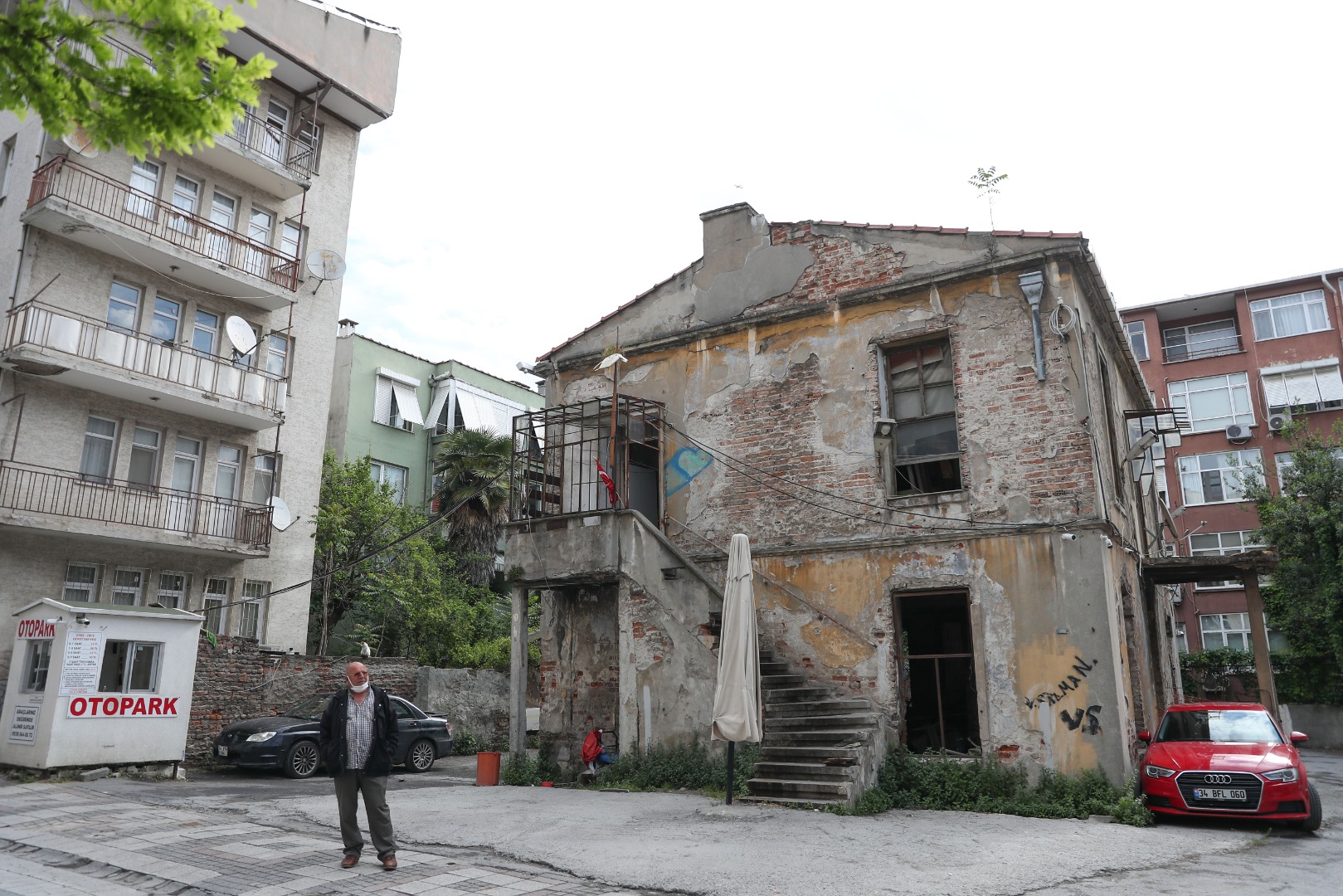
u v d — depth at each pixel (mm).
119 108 5207
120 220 18656
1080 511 11828
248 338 19688
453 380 36281
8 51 4941
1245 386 34438
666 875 7160
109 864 7484
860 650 12977
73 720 12906
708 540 14688
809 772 11172
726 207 15680
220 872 7125
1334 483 25266
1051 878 7266
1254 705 11742
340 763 7266
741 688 10656
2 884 6871
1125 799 10484
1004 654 11930
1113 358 15938
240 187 21625
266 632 20828
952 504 12742
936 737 12789
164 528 18656
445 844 8508
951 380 13359
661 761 12484
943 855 8016
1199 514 34250
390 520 25531
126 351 18047
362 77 24641
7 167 18594
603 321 16672
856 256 14297
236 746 14906
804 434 14203
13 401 16953
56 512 17156
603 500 15594
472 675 21516
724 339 15266
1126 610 13594
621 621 13258
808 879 7012
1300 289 34031
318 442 22797
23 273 17391
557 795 11789
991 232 13117
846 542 13359
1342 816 11797
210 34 5203
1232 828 10133
